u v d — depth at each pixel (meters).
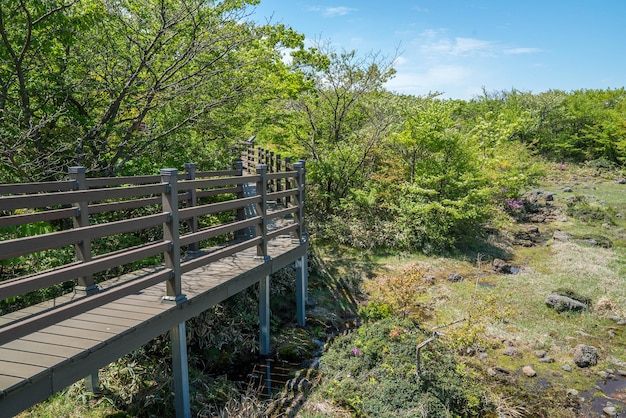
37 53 6.35
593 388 5.90
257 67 8.78
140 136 7.53
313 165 12.30
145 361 5.34
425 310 8.05
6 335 2.84
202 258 4.71
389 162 12.58
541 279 9.60
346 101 13.94
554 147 26.44
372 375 5.37
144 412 4.72
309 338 6.90
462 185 11.16
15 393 2.89
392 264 10.26
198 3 7.18
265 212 6.00
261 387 5.47
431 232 11.14
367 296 8.63
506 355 6.62
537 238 12.77
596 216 14.67
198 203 8.65
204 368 5.73
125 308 4.20
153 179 5.61
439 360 5.66
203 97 8.03
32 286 2.99
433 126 11.55
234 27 7.85
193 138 8.57
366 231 11.31
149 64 7.22
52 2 5.82
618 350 6.82
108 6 6.89
